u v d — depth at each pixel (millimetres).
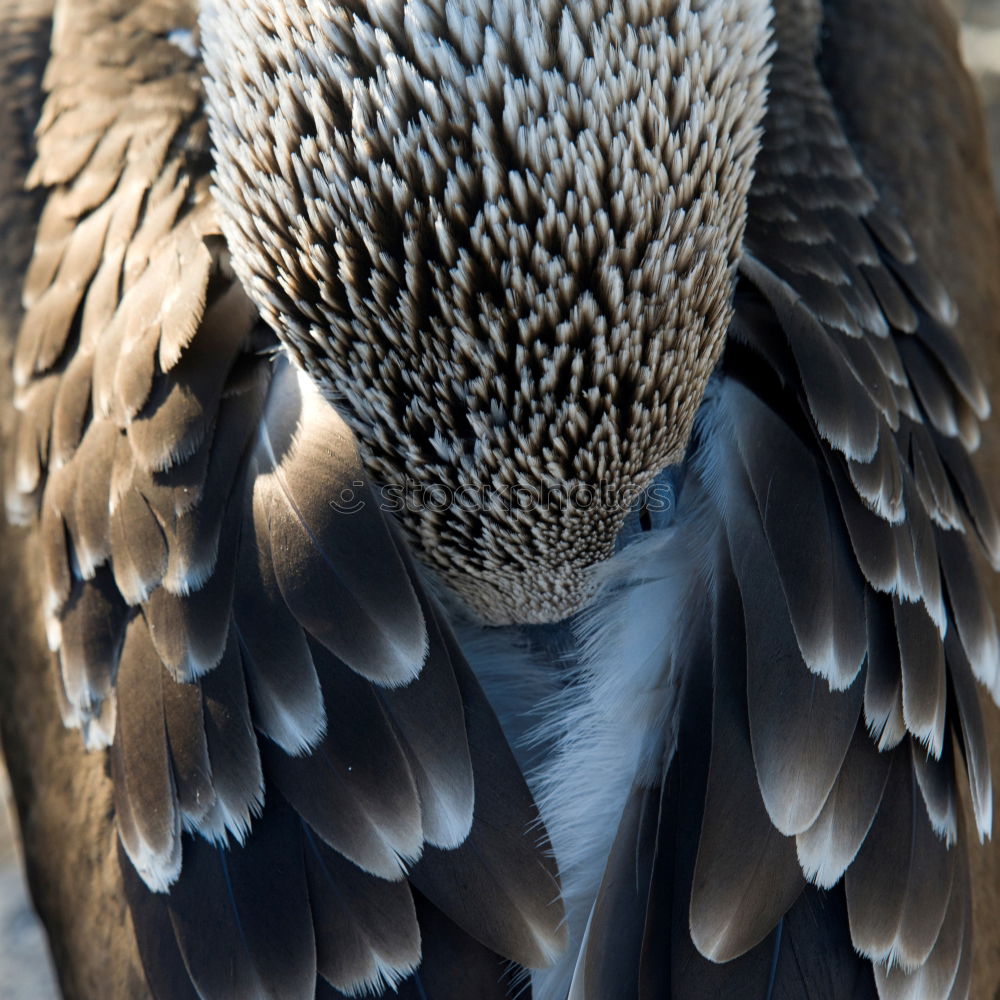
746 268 782
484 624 781
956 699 773
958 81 871
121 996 784
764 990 746
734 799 750
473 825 752
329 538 760
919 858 757
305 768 755
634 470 752
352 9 741
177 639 764
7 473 826
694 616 763
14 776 835
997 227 878
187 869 759
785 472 765
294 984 750
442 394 747
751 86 765
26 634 822
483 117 734
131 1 837
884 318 800
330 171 745
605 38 734
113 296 798
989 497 809
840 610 759
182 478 771
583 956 750
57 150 825
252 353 780
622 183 736
